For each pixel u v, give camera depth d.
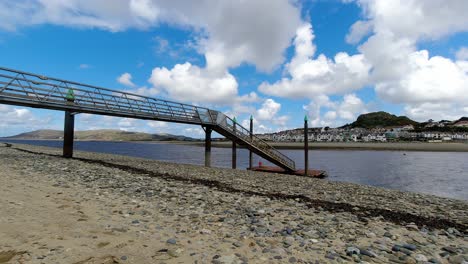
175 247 5.04
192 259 4.54
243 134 28.72
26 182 10.38
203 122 26.48
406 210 10.86
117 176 14.08
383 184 25.77
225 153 80.00
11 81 16.69
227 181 15.76
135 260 4.33
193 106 26.14
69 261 4.07
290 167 28.20
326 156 70.31
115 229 5.76
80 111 20.89
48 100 18.44
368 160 56.75
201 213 7.73
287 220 7.58
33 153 29.88
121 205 8.02
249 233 6.18
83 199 8.34
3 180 10.38
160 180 13.99
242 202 9.66
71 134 23.81
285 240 5.85
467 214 10.75
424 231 7.47
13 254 4.14
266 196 11.30
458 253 5.77
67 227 5.61
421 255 5.40
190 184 13.34
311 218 8.06
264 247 5.37
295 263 4.65
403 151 93.38
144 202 8.64
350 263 4.82
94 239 5.08
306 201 10.70
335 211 9.28
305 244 5.66
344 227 7.24
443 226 8.19
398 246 5.90
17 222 5.58
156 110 23.48
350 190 15.62
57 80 18.70
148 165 23.36
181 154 71.50
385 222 8.17
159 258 4.49
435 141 161.50
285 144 143.38
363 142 167.00
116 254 4.49
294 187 15.27
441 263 5.16
